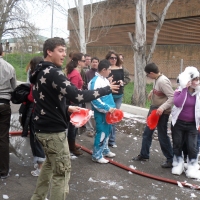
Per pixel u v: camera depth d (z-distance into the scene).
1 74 3.70
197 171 4.32
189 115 4.18
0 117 3.81
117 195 3.64
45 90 2.65
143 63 10.38
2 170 3.92
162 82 4.35
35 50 19.05
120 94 5.43
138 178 4.20
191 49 17.11
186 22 17.23
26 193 3.56
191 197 3.69
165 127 4.49
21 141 5.68
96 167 4.51
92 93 2.63
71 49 22.38
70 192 3.64
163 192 3.79
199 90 4.12
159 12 18.25
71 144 4.91
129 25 20.81
